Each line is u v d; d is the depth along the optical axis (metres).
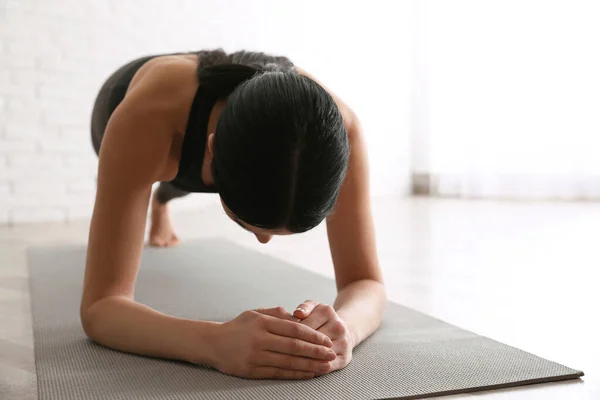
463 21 5.30
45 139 4.39
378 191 5.77
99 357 1.49
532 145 4.99
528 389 1.32
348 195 1.62
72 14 4.41
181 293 2.18
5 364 1.51
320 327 1.38
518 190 5.12
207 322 1.43
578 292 2.22
